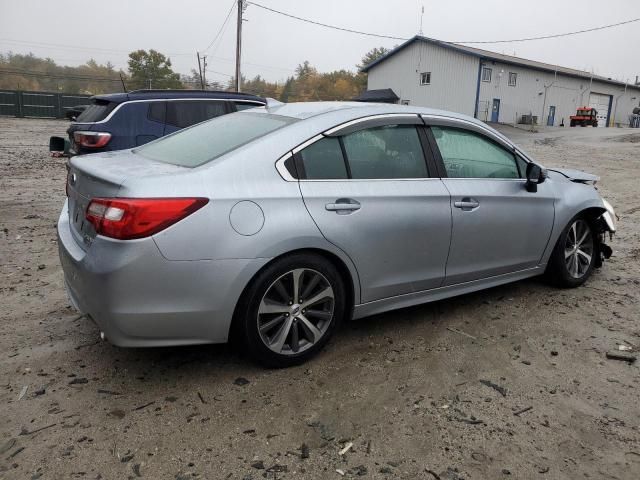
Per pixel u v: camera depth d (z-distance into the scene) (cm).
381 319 414
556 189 464
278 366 331
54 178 1146
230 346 364
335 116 351
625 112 5916
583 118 4494
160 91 769
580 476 247
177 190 285
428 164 382
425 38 4503
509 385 322
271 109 395
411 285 375
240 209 297
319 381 322
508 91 4491
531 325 407
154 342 291
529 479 244
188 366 336
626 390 319
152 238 275
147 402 297
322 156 336
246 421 281
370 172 354
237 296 300
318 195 323
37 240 625
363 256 343
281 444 264
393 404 300
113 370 330
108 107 735
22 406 290
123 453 255
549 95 4884
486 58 4191
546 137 3120
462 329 399
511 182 428
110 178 291
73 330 383
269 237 302
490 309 437
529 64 4734
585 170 1510
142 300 279
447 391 314
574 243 485
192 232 283
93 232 291
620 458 259
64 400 297
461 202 388
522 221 430
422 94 4653
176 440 265
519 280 487
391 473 246
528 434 276
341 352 359
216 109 790
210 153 327
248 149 317
